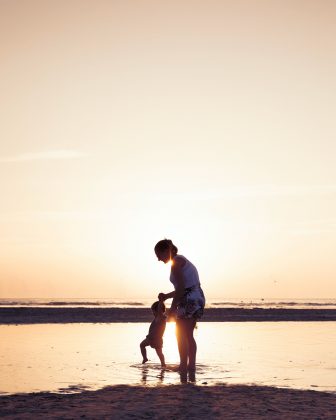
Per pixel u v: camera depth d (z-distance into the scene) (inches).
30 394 291.6
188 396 276.7
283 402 263.3
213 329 939.3
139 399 268.2
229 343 662.5
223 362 468.1
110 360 478.9
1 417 228.2
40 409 245.9
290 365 451.5
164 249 330.6
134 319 1197.1
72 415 231.6
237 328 969.5
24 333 794.8
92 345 619.8
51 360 477.4
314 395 285.4
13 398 277.4
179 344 332.2
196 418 226.1
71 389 325.4
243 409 245.0
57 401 266.4
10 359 484.1
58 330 866.1
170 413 235.6
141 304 2913.4
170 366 438.0
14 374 390.3
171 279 330.0
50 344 627.5
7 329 877.8
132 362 464.4
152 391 293.1
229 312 1523.1
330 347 617.0
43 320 1114.7
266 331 890.1
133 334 794.8
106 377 376.8
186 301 326.6
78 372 401.7
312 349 593.9
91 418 225.8
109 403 258.5
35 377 374.9
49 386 337.4
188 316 327.9
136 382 352.8
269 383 353.7
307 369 426.3
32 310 1368.1
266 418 226.1
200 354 536.7
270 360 486.6
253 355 529.7
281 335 801.6
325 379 374.6
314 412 240.4
